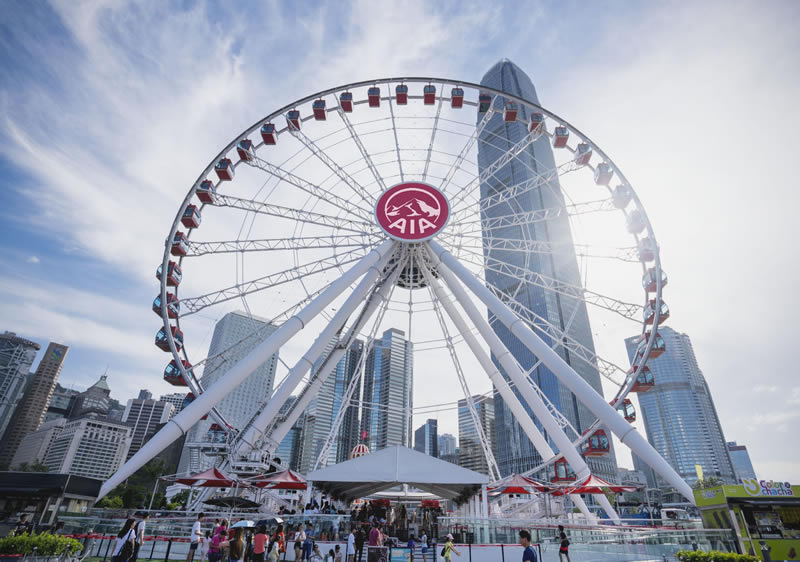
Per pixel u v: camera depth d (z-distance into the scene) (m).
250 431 31.19
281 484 26.89
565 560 21.66
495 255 111.44
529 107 38.25
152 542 23.20
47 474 24.78
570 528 23.58
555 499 33.31
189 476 27.14
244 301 34.59
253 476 30.81
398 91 39.62
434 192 40.22
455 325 40.00
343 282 35.50
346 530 23.52
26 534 17.28
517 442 163.38
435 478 24.22
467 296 37.50
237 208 36.12
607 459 160.00
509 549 22.17
